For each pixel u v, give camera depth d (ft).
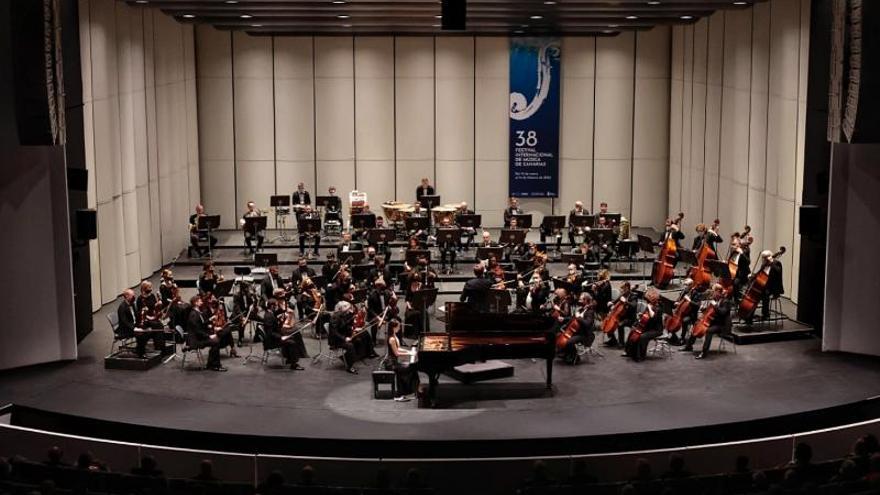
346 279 78.79
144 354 70.28
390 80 109.40
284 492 45.88
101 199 83.97
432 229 99.91
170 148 99.14
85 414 61.31
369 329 74.54
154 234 95.30
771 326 76.74
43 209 69.77
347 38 108.37
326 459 49.85
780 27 84.33
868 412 63.67
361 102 109.50
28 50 63.36
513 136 110.11
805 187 77.25
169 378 67.97
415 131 110.42
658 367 70.03
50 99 64.18
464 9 71.97
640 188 111.14
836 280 72.13
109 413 61.52
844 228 71.67
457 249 95.25
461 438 58.03
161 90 96.84
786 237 84.84
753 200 90.48
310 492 45.98
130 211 89.40
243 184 109.81
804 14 80.28
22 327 69.92
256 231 95.25
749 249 87.71
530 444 58.13
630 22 99.86
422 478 49.49
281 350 70.18
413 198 111.75
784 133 84.38
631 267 93.97
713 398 63.98
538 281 78.69
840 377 67.72
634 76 109.40
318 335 76.79
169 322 73.15
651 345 74.69
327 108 109.50
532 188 111.14
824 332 72.90
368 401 64.03
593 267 92.89
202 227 95.45
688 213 105.19
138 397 64.39
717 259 80.28
